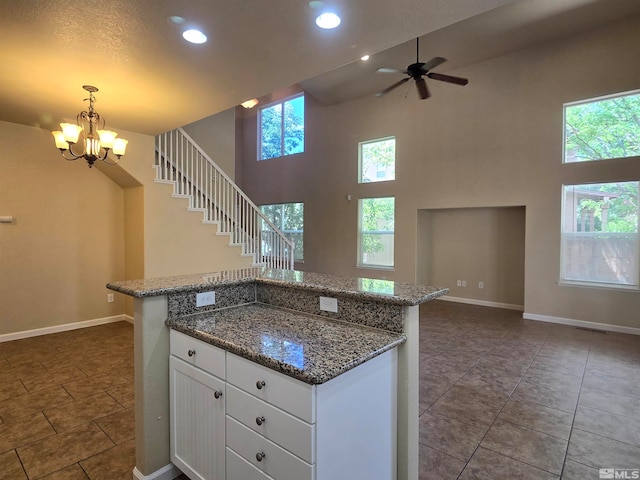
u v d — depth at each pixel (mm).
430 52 5465
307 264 8188
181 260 4918
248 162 9555
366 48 2486
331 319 1783
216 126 6184
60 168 4422
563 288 5039
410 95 6484
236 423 1444
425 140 6312
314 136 8016
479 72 5715
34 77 2885
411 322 1546
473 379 3156
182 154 4965
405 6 2016
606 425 2396
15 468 1916
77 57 2561
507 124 5461
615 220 4738
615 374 3250
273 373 1284
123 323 4844
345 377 1282
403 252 6605
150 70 2789
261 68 2771
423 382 3094
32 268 4238
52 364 3396
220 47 2449
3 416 2451
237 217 5785
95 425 2344
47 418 2426
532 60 5238
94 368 3305
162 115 3805
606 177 4695
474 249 6375
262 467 1335
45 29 2199
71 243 4527
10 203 4074
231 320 1778
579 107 4945
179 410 1754
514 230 5969
